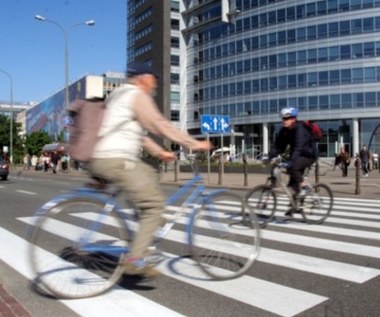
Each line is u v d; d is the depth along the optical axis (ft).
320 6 237.04
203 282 17.34
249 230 18.48
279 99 251.80
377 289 16.56
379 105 223.30
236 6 270.46
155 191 15.39
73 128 15.02
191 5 308.19
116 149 14.71
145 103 14.80
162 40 314.35
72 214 15.71
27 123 448.65
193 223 17.42
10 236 27.43
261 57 259.19
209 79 289.74
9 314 13.89
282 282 17.37
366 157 96.48
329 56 235.61
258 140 264.93
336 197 51.60
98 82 278.26
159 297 15.71
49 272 15.64
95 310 14.58
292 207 29.25
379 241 24.72
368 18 225.15
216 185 71.67
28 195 56.49
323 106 237.45
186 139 15.11
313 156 28.50
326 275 18.29
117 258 15.88
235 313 14.28
